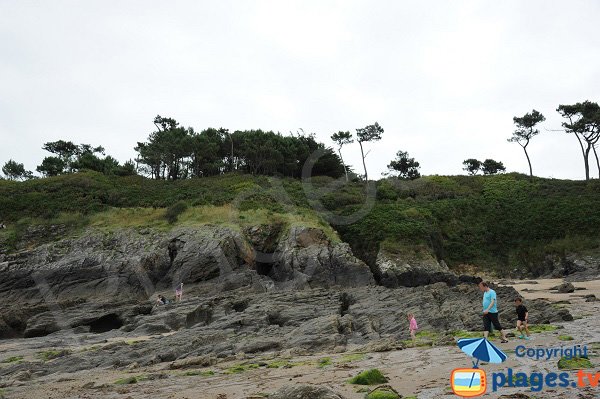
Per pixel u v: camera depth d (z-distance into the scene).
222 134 84.38
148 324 30.44
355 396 10.09
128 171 79.31
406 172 87.69
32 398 13.39
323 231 50.25
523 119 87.00
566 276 52.91
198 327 27.44
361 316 26.47
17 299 43.50
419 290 32.31
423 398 9.50
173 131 80.38
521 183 76.88
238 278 43.25
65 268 44.72
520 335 16.61
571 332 17.38
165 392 12.62
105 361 20.39
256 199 56.97
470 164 105.31
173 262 45.16
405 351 16.25
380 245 53.72
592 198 68.19
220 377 14.42
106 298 42.66
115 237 49.06
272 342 20.73
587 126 79.44
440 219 66.75
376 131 78.69
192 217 51.88
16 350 25.73
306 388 9.66
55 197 58.41
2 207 55.09
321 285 44.97
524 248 62.47
